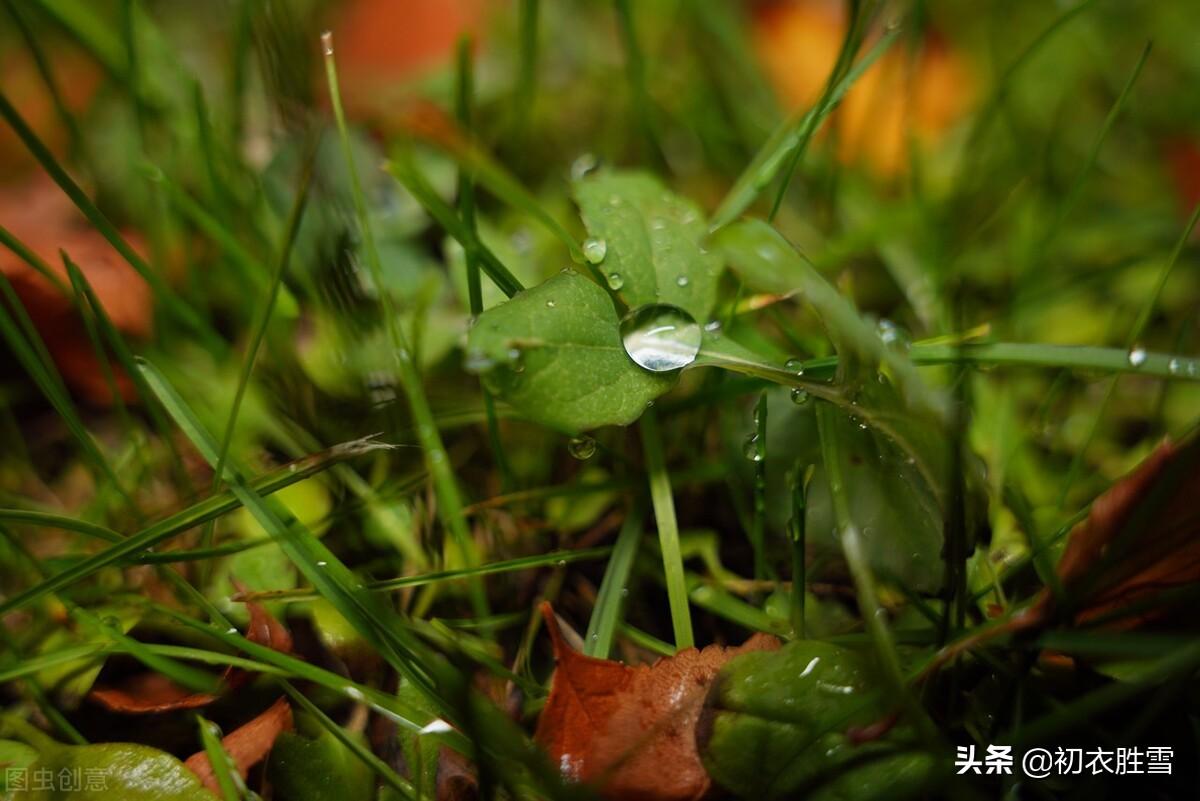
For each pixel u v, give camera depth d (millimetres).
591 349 139
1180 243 150
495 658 145
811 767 131
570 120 192
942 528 140
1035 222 179
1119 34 210
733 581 149
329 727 135
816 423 147
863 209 182
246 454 156
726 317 154
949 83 200
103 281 165
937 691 138
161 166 171
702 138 183
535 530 153
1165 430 161
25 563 150
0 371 163
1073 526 143
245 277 164
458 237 150
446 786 136
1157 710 130
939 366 157
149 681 142
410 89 189
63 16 169
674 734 134
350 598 139
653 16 214
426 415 147
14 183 175
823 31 206
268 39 165
